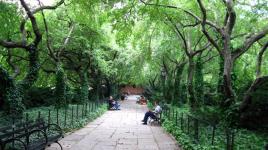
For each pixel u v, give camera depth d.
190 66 26.72
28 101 27.67
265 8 18.48
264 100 15.34
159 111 24.58
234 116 15.69
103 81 51.69
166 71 40.12
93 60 34.97
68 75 40.47
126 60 42.06
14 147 10.42
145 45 31.62
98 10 20.84
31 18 18.53
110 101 40.53
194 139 12.72
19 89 18.86
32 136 12.90
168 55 36.34
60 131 13.48
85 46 31.67
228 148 10.05
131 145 14.42
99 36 30.72
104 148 13.53
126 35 20.00
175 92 32.84
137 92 102.38
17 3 17.98
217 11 21.86
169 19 21.61
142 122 25.31
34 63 19.69
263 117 15.28
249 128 15.36
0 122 15.54
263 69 28.88
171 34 29.17
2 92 18.48
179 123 18.56
